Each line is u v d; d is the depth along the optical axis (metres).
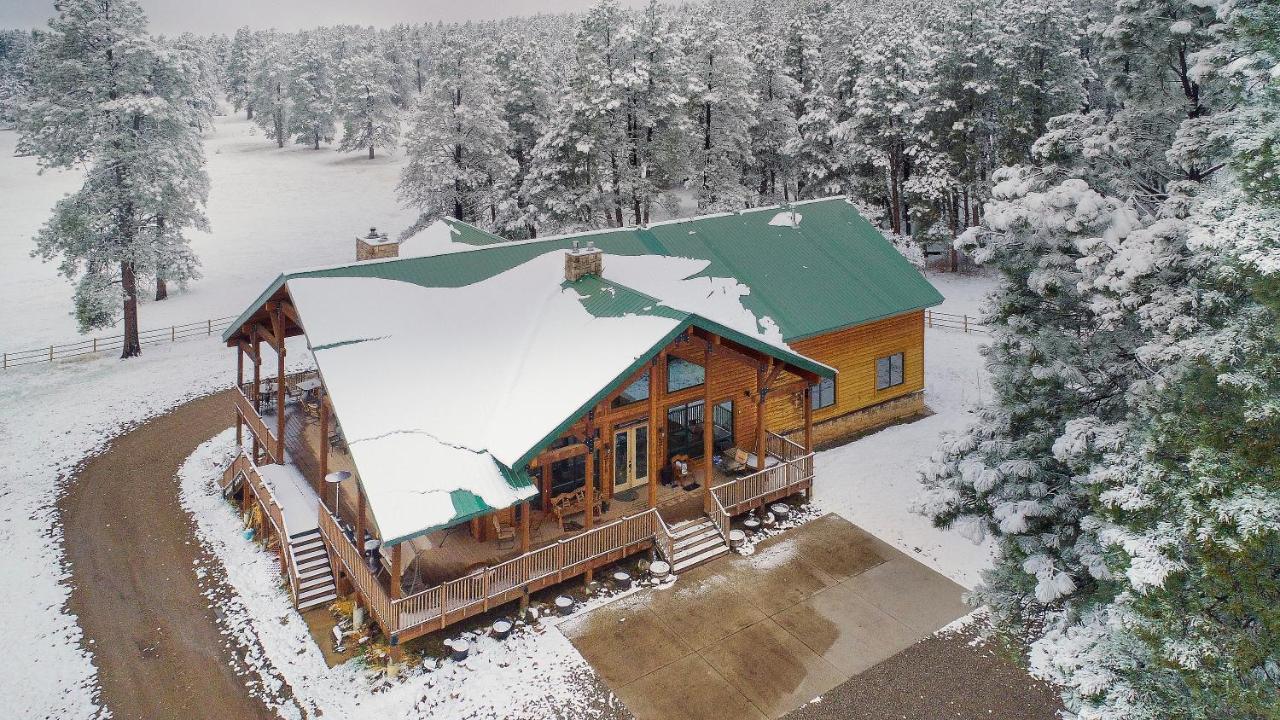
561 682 16.23
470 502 16.11
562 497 20.52
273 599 19.05
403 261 23.34
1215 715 10.48
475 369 19.53
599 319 20.28
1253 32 11.55
